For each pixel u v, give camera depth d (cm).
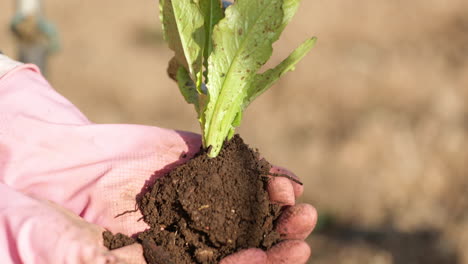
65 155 158
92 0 885
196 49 147
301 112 574
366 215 423
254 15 139
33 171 157
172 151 164
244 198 142
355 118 553
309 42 150
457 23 834
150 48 739
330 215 427
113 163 157
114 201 150
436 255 375
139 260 131
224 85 145
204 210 138
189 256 139
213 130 148
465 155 468
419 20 841
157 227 143
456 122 524
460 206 427
